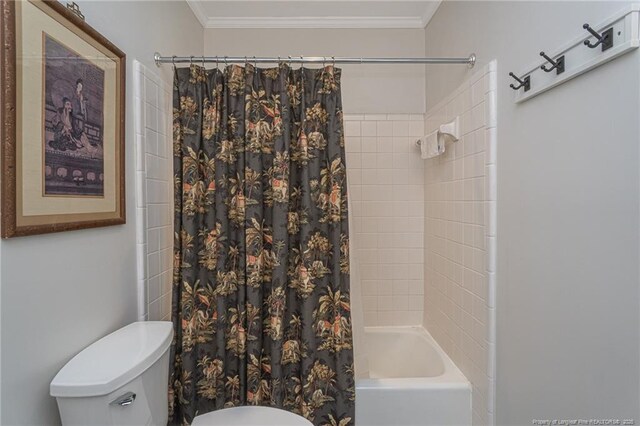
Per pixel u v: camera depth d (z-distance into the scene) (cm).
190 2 182
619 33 71
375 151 216
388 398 146
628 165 71
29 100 72
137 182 121
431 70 201
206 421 118
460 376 154
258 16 207
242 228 136
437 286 193
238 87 135
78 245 91
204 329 135
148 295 127
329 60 139
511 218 117
